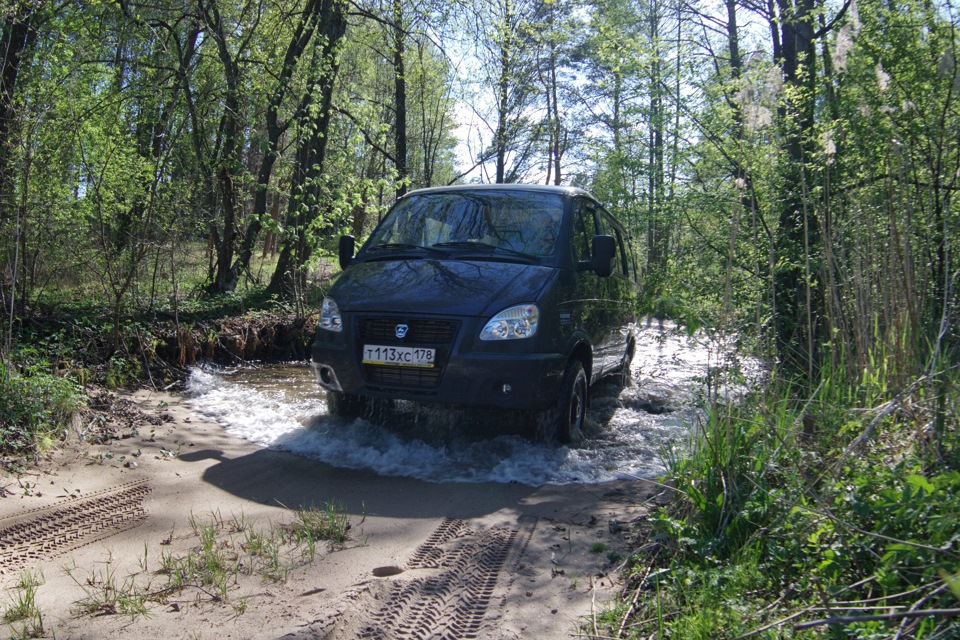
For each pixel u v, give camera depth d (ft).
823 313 20.34
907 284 14.79
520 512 14.21
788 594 9.70
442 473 16.62
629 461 17.61
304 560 11.78
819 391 14.25
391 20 43.80
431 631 9.64
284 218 39.68
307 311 35.27
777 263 21.24
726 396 13.43
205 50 33.40
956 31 19.93
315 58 35.83
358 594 10.45
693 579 10.34
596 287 21.42
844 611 8.87
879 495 10.43
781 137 22.94
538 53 64.90
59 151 24.03
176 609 10.05
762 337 16.25
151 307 29.58
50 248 25.85
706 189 25.75
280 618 9.78
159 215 28.17
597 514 14.07
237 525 13.29
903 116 19.97
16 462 15.52
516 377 16.74
